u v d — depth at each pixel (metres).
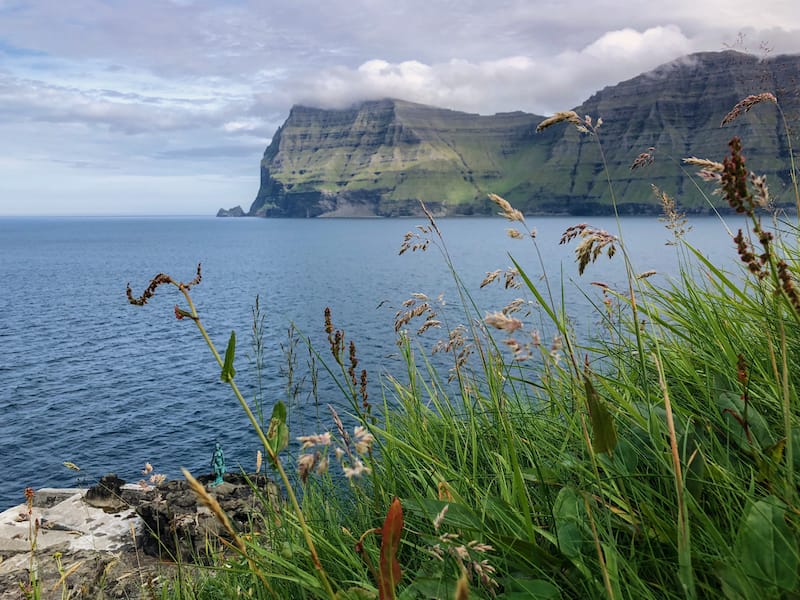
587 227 2.02
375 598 2.04
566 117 2.18
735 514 2.11
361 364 34.50
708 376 2.89
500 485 2.59
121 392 51.25
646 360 3.15
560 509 2.23
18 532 9.19
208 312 91.50
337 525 3.02
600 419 1.91
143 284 132.62
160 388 52.16
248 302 100.62
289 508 3.15
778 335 2.88
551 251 141.00
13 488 32.97
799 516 1.75
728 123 3.34
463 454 3.26
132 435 40.38
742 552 1.78
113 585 5.68
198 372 57.72
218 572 3.30
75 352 68.50
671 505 2.18
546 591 1.99
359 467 1.48
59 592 6.28
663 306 3.61
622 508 2.25
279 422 1.73
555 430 3.07
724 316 3.29
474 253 184.62
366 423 3.02
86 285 132.25
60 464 36.12
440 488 2.67
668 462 2.25
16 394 51.41
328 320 2.95
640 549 2.20
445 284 118.69
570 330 2.50
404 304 3.15
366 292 111.06
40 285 132.12
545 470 2.64
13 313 97.44
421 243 3.01
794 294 1.59
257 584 2.79
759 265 1.63
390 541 1.82
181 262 188.62
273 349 56.25
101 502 10.27
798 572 1.66
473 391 3.48
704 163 1.61
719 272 3.17
